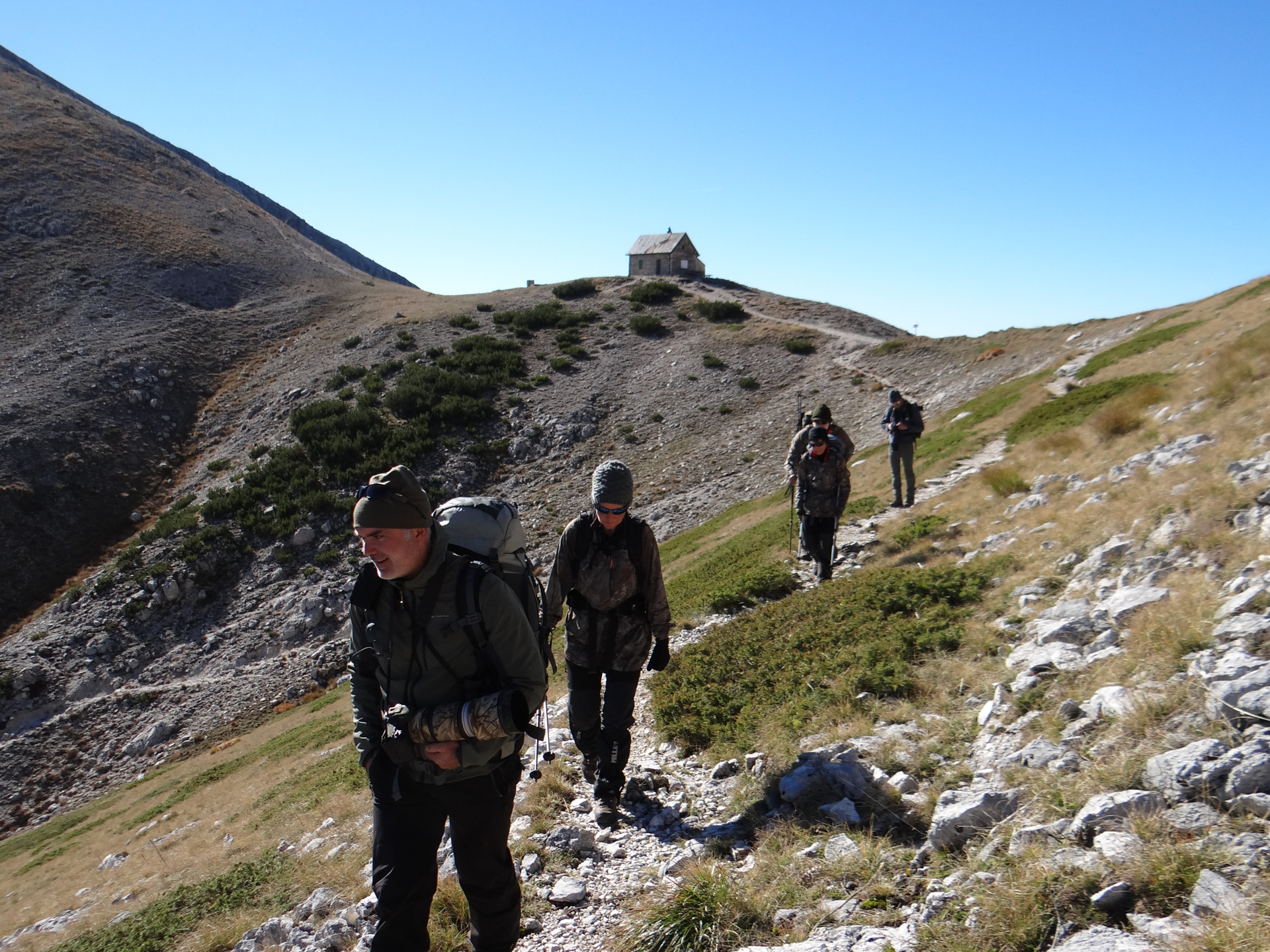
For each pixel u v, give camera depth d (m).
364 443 44.41
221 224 89.25
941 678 5.79
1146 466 9.25
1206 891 2.62
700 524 33.53
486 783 3.06
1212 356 17.08
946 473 17.69
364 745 3.08
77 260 70.88
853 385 45.03
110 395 52.38
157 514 45.09
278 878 6.32
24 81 104.69
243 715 28.55
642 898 4.06
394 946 3.01
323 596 33.38
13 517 41.69
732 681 7.48
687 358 53.84
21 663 32.00
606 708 5.23
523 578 3.55
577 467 43.16
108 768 27.77
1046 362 35.78
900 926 3.18
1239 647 4.15
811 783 4.68
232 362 61.25
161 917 6.36
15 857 21.28
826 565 11.01
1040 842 3.28
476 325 61.78
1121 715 4.05
